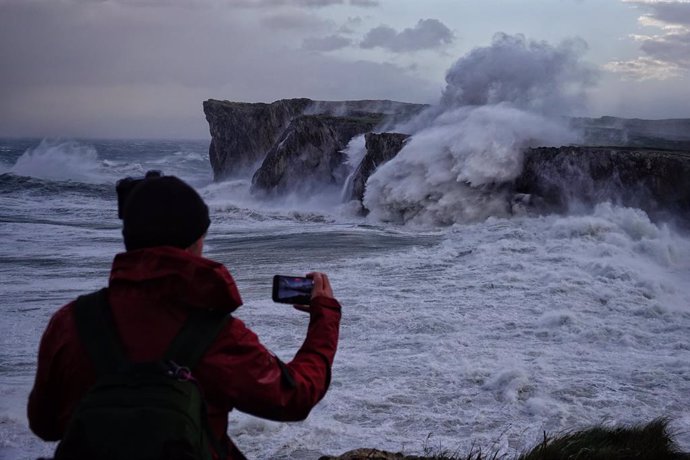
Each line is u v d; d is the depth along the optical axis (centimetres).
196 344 164
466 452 553
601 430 551
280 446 567
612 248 1565
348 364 815
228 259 1652
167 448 150
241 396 167
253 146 4516
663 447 529
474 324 1005
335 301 202
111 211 2870
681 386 742
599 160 2362
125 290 170
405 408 670
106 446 150
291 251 1761
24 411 655
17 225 2392
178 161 9631
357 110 4612
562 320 999
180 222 177
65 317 170
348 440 586
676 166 2227
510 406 678
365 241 1938
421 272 1414
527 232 1875
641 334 960
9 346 927
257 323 1005
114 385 157
